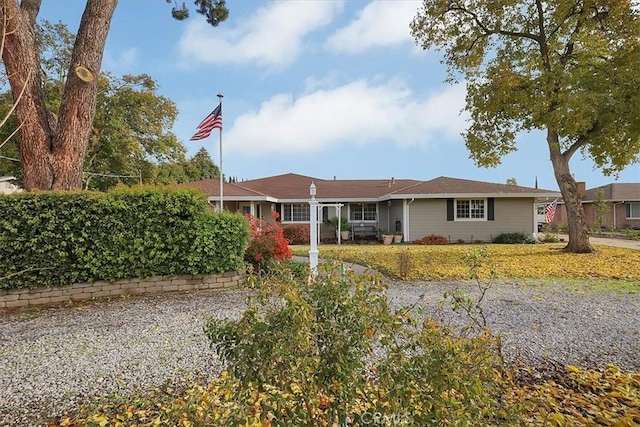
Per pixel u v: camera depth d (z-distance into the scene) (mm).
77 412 2697
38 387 3088
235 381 2008
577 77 9773
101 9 8133
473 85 11758
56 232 6387
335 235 19266
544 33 11398
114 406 2768
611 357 3551
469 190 17422
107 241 6684
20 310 5883
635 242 16875
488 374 1662
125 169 20297
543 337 4098
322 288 1697
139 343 4129
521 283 7328
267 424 1965
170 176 28188
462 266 9297
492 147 12039
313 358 1496
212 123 13953
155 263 6984
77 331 4625
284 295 1562
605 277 7805
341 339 1555
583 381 3020
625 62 9383
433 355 1551
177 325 4812
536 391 2811
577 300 5855
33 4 7883
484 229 17438
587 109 8945
